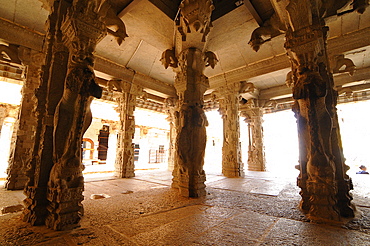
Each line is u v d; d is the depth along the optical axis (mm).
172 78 11953
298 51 3799
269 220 3408
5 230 2850
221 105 12352
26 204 3330
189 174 5367
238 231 2928
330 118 3633
